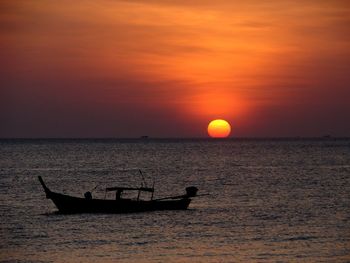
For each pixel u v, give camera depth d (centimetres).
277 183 12419
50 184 12369
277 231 6347
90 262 5003
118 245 5666
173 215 7456
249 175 14738
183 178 13962
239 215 7506
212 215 7475
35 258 5144
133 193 10700
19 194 10231
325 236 6047
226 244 5688
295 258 5106
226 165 19225
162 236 6094
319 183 12406
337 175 14712
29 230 6456
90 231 6378
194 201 9038
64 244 5728
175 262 5003
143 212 7656
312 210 8012
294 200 9244
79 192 10981
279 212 7788
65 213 7588
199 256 5191
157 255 5250
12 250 5472
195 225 6725
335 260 5034
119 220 7044
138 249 5491
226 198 9512
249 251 5372
